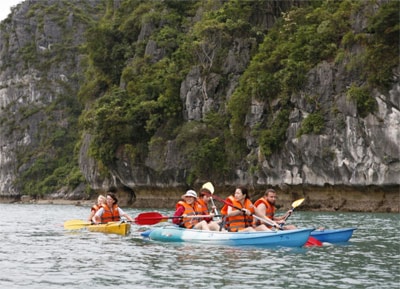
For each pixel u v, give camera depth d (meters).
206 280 12.48
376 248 17.73
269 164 51.38
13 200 120.12
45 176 116.06
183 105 61.31
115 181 66.88
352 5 51.34
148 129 61.34
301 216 38.12
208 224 19.48
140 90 65.25
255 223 18.94
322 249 17.27
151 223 21.62
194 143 57.66
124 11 79.56
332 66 48.84
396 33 45.66
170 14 73.31
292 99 50.25
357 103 45.69
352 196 47.47
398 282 12.36
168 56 68.56
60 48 131.38
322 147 47.50
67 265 14.45
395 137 44.16
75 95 126.25
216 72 60.22
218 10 65.38
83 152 75.38
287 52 53.28
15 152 123.06
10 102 130.00
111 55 74.69
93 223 23.28
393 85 44.59
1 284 12.12
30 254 16.45
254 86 52.59
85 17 137.00
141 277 12.82
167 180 60.22
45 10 136.00
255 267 14.02
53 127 122.75
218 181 56.88
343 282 12.33
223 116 58.19
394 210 44.81
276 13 63.50
